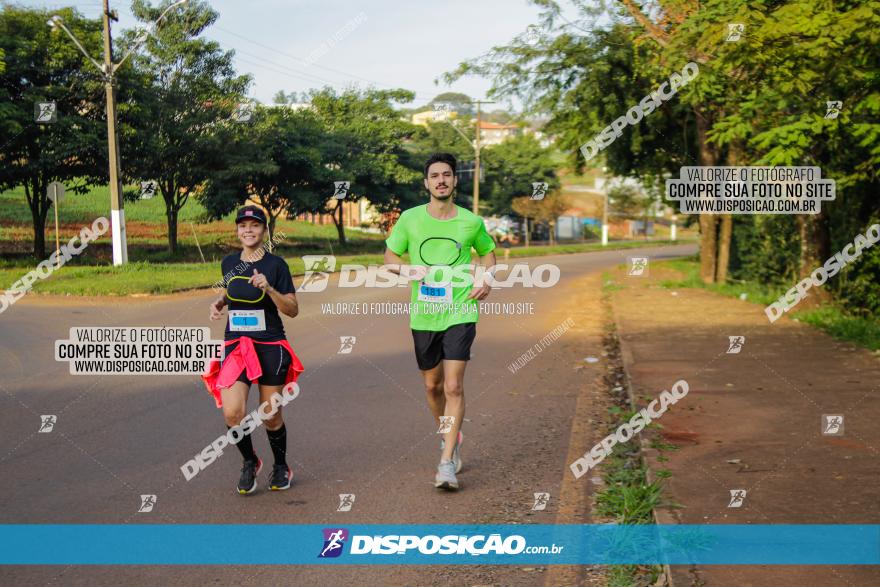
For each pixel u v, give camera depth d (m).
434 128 64.38
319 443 6.36
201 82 32.72
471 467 5.79
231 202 35.47
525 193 66.56
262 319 5.13
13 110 25.50
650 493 4.80
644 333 12.26
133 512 4.77
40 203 30.00
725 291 19.72
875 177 12.23
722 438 6.15
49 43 27.80
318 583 3.86
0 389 8.09
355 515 4.79
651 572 4.02
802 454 5.68
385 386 8.56
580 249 58.62
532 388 8.70
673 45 11.23
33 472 5.48
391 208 50.12
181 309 14.98
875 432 6.27
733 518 4.41
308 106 48.62
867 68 9.26
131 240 38.16
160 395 7.94
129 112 29.55
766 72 9.84
